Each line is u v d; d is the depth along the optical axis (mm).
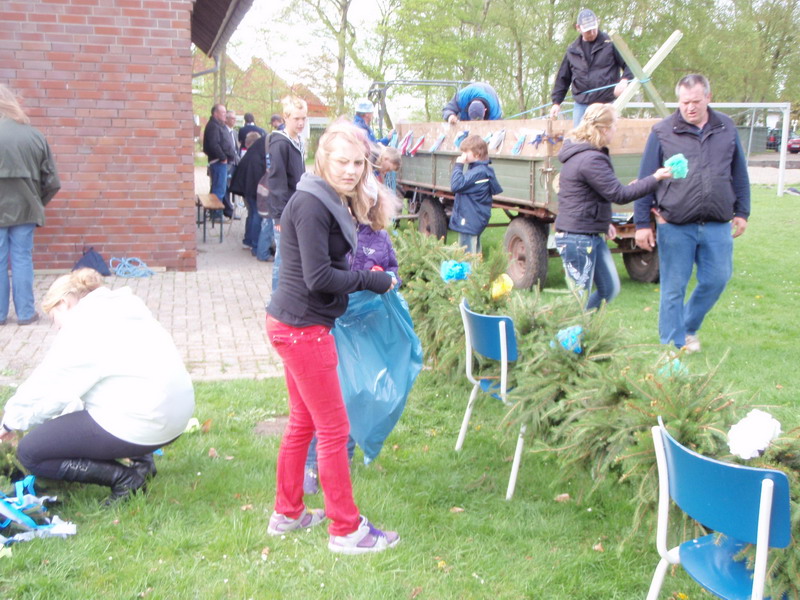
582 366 3719
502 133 8930
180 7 8828
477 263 5824
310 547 3332
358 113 9234
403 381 3744
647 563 3238
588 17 8352
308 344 3062
